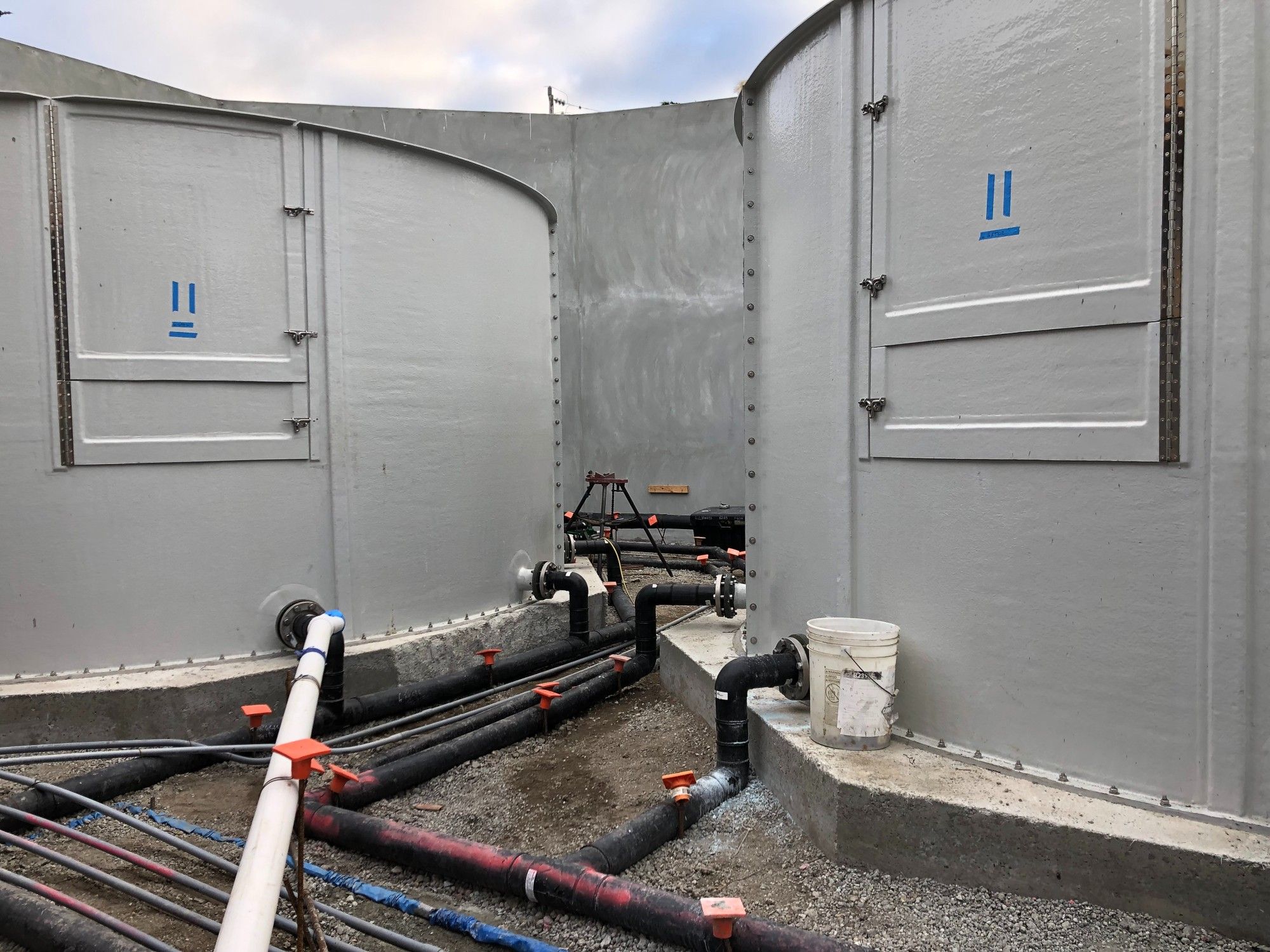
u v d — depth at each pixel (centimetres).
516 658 588
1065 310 299
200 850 305
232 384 491
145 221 470
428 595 572
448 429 582
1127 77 286
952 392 335
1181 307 275
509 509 640
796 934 252
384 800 400
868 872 308
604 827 367
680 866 323
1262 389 264
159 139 471
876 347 363
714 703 461
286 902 299
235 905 199
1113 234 289
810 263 404
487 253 611
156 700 450
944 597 342
